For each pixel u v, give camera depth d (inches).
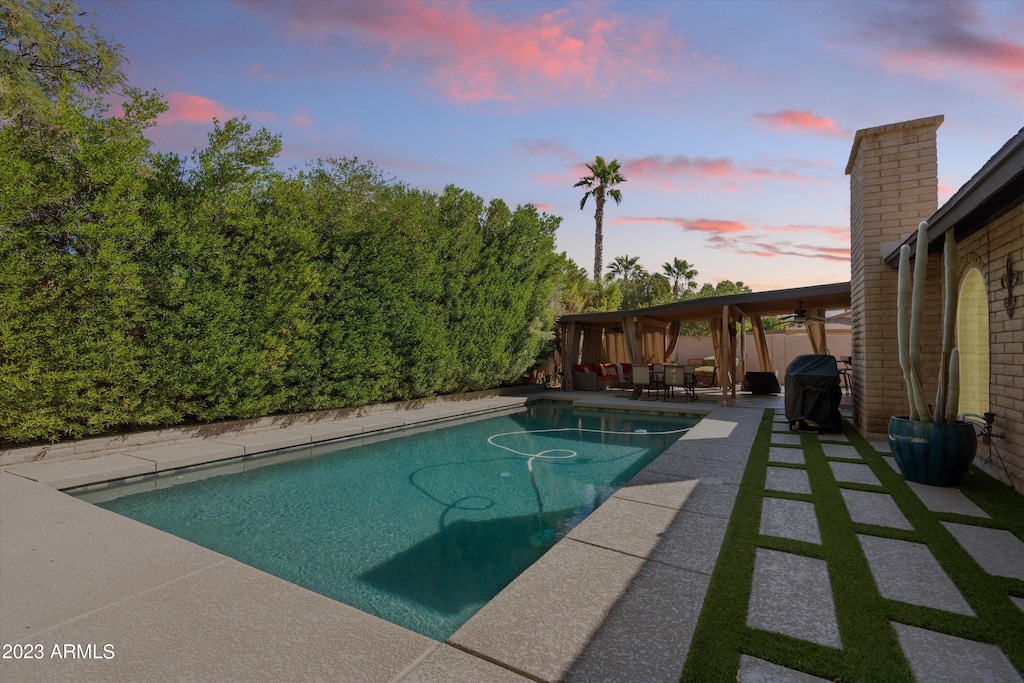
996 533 153.2
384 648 95.1
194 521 200.1
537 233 569.9
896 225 312.7
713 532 155.3
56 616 107.5
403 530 190.4
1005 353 211.3
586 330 753.0
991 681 83.7
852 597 113.3
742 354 708.0
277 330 345.4
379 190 419.8
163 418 296.5
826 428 338.0
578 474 273.0
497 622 103.5
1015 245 200.5
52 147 251.9
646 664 88.7
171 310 293.9
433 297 475.5
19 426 241.0
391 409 454.9
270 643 96.9
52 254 244.1
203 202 299.0
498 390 595.5
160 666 89.0
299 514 208.2
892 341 313.7
